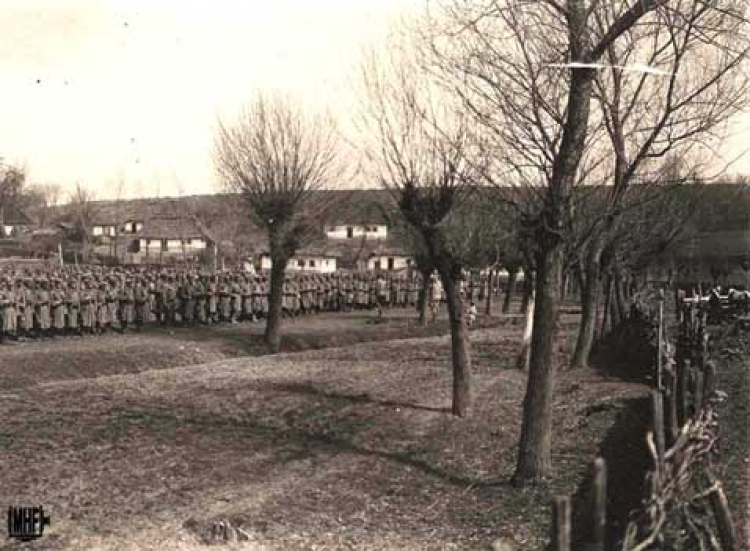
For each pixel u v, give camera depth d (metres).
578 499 11.27
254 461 13.94
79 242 87.12
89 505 11.07
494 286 73.81
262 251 81.81
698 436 8.87
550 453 13.28
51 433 15.50
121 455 14.02
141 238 92.94
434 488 12.38
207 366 25.70
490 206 14.67
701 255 36.41
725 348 22.09
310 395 20.83
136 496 11.57
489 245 17.58
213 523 10.24
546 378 12.31
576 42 11.16
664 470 7.81
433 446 15.31
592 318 24.86
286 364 26.67
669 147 13.77
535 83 11.41
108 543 9.59
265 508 11.16
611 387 21.12
